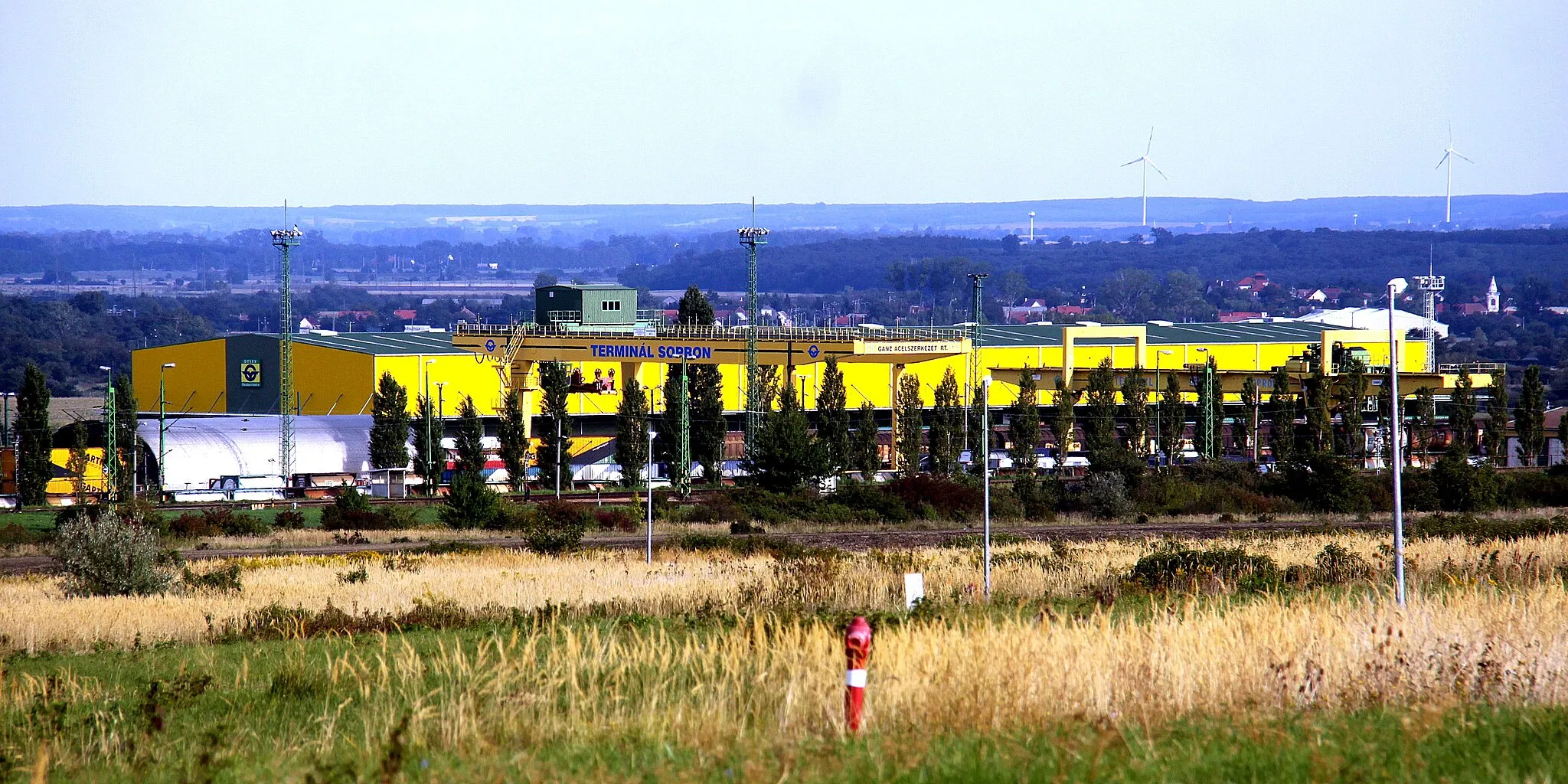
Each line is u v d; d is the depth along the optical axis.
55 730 80.25
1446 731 63.28
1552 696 72.38
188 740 78.94
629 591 151.75
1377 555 172.50
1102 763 58.41
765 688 77.56
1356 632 83.44
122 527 177.62
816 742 63.88
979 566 179.75
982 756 59.19
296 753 72.12
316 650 114.38
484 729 72.81
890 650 81.19
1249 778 56.66
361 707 84.00
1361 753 59.56
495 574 187.12
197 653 116.44
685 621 118.88
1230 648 79.25
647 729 69.56
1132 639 80.69
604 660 89.25
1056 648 77.88
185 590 174.62
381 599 157.88
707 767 60.47
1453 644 78.62
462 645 110.44
